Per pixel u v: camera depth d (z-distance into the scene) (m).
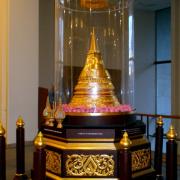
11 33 7.22
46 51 9.53
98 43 5.34
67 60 5.71
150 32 12.37
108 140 3.40
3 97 7.36
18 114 7.30
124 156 2.98
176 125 9.16
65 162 3.39
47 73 9.54
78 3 4.85
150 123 10.81
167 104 12.08
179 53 9.46
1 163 3.61
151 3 11.18
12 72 7.23
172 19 9.62
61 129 3.51
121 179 3.00
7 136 7.12
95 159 3.37
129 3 5.18
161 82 12.31
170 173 3.45
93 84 3.95
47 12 9.55
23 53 7.38
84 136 3.43
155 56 12.46
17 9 7.28
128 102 5.78
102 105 3.79
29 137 7.41
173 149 3.46
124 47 5.71
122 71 5.83
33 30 7.49
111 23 5.32
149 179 3.69
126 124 3.62
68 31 5.35
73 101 3.96
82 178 3.36
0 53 7.45
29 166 5.29
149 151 3.79
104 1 4.61
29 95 7.44
